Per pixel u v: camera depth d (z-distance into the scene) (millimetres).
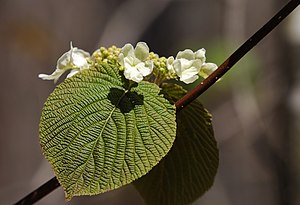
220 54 1742
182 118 681
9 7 2066
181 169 700
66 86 614
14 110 2189
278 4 1726
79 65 655
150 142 600
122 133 601
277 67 1609
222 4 1907
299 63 1539
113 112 607
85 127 601
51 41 2133
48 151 597
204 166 692
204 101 1843
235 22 1773
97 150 596
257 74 1708
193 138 686
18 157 2197
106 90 615
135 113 608
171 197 708
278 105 1582
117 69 625
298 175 1516
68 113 605
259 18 2082
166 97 616
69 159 594
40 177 1900
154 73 656
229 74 1712
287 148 1541
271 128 1589
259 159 1870
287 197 1514
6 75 2146
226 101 1865
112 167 593
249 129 1770
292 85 1551
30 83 2180
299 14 1527
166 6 2197
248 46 626
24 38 2070
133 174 592
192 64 651
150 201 713
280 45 1567
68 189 589
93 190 588
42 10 2145
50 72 2184
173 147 692
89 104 608
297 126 1539
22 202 695
